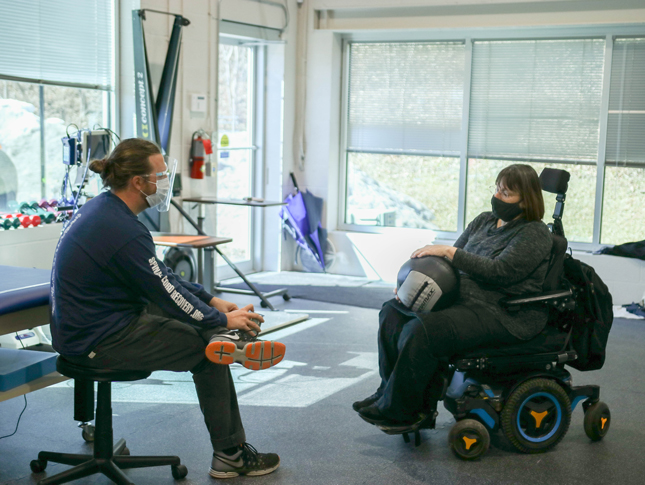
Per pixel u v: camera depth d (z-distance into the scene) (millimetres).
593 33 5430
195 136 5195
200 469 2496
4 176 4047
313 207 6215
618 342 4285
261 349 2225
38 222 3885
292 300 5273
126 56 4652
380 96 6219
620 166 5488
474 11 5684
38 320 2318
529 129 5734
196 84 5184
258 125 6203
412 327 2566
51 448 2652
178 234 4574
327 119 6215
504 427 2625
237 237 6219
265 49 6098
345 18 6102
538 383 2637
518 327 2650
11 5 3961
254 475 2455
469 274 2707
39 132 4234
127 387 3367
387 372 2771
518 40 5680
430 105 6051
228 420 2395
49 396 3225
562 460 2625
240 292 5133
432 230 6141
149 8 4672
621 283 5219
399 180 6246
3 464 2502
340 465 2557
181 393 3293
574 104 5570
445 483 2426
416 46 6031
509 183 2713
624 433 2893
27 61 4098
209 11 5203
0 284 2344
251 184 6266
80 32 4414
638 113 5387
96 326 2131
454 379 2832
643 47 5312
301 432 2854
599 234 5609
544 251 2670
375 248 6168
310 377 3551
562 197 2852
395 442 2773
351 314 4902
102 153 3916
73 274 2109
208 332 2297
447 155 6035
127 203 2223
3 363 2301
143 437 2766
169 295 2152
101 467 2275
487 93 5840
